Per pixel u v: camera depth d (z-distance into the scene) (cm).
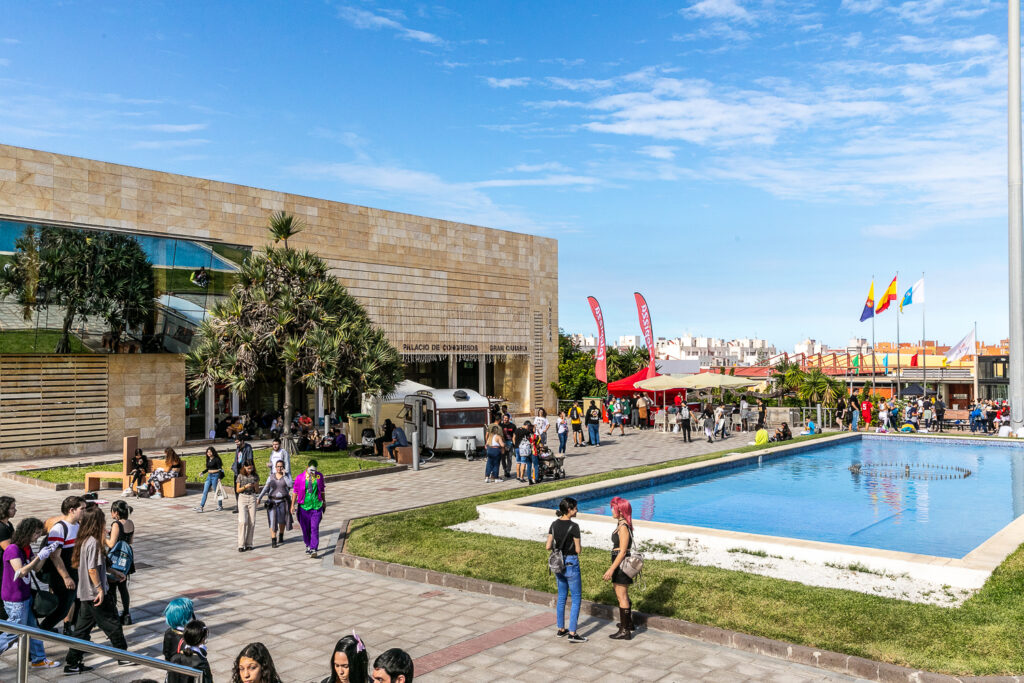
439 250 4312
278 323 2708
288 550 1416
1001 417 3759
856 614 929
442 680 796
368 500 1916
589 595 1063
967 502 1862
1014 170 3048
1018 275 3067
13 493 2027
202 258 3003
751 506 1805
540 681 794
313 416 3694
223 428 3300
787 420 3991
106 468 2392
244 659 529
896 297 4822
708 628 920
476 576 1166
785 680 795
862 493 1992
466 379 4666
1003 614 905
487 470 2228
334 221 3762
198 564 1308
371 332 2998
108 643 904
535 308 4956
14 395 2667
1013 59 3027
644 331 4259
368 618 1009
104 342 2811
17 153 2694
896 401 4216
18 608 800
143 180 3042
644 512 1725
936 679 763
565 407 4988
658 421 3725
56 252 2592
